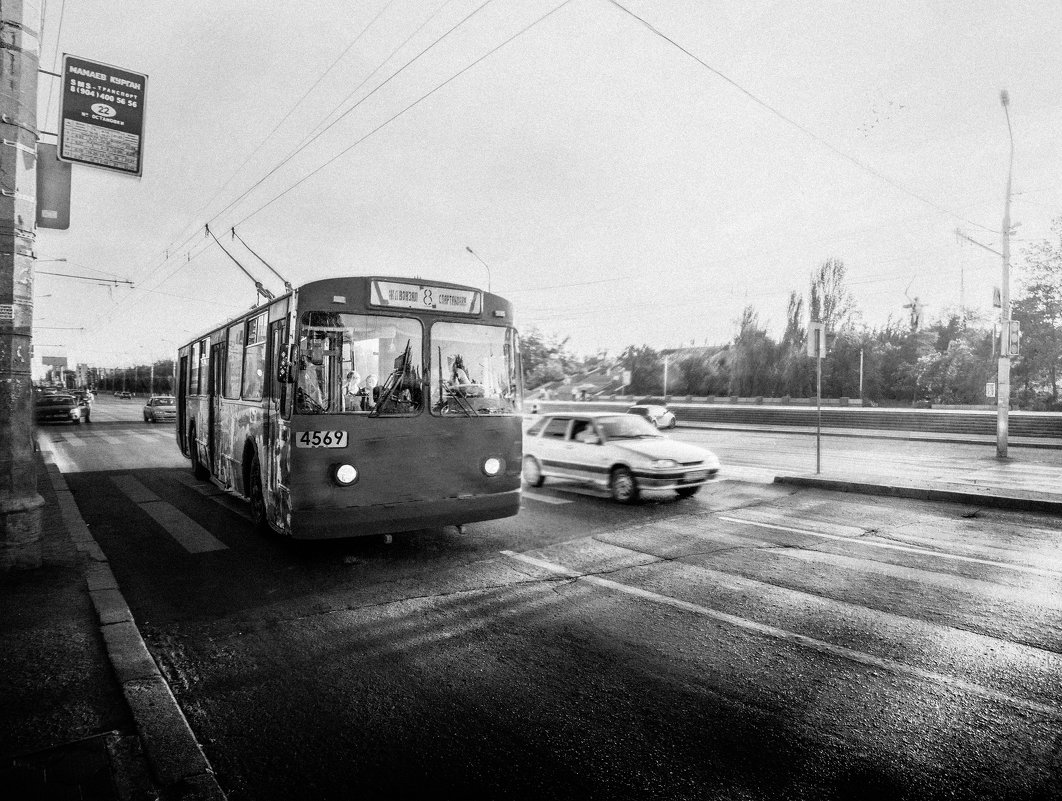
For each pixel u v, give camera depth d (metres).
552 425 11.51
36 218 5.49
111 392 132.38
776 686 3.76
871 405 38.97
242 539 7.44
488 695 3.66
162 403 31.31
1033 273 34.78
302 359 6.01
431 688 3.75
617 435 10.63
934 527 8.15
